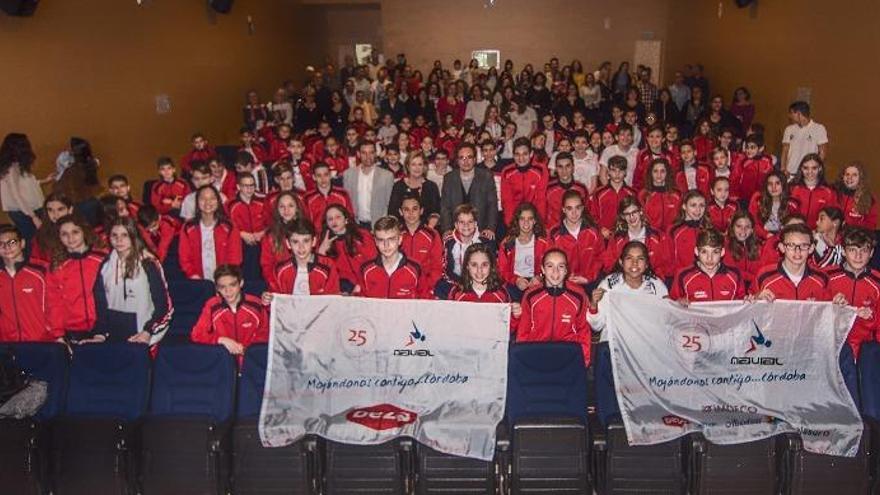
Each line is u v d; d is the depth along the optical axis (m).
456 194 8.18
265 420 4.82
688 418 4.80
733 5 16.42
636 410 4.84
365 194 8.97
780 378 4.91
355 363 4.98
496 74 19.58
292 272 6.18
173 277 7.68
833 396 4.86
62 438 4.81
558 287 5.56
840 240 6.62
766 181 8.09
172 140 13.66
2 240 5.62
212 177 8.99
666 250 7.06
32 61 9.62
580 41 21.75
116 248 5.78
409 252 6.86
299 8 21.53
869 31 10.70
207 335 5.53
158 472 4.78
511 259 6.84
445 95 18.16
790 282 5.66
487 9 21.67
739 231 6.70
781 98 13.85
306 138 13.60
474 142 11.23
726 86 16.86
